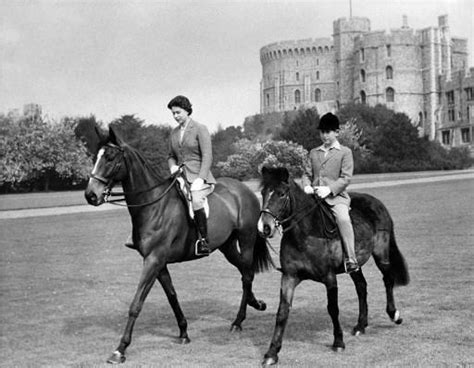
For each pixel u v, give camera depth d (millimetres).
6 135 57500
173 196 7645
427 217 21375
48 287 11852
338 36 129250
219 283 11773
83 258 15781
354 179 52094
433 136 114125
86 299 10680
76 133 63938
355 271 7230
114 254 16422
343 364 6445
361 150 66812
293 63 142125
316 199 6898
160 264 7344
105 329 8484
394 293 10055
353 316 8695
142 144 35844
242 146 61562
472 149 96500
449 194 31891
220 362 6684
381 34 116562
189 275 12797
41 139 57156
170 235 7465
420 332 7672
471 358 6531
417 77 117312
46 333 8297
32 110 61156
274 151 52219
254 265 8859
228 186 8828
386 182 46750
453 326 7887
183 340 7559
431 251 14102
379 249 7883
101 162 7223
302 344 7293
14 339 7961
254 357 6844
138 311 7051
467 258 13023
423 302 9312
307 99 139250
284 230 6660
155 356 7012
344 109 87125
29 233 21922
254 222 8727
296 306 9422
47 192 54219
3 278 12898
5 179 54000
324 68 138625
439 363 6387
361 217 7609
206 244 7738
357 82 120312
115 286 11875
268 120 128375
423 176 54031
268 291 10844
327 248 6812
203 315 9141
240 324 8188
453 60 124438
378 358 6633
